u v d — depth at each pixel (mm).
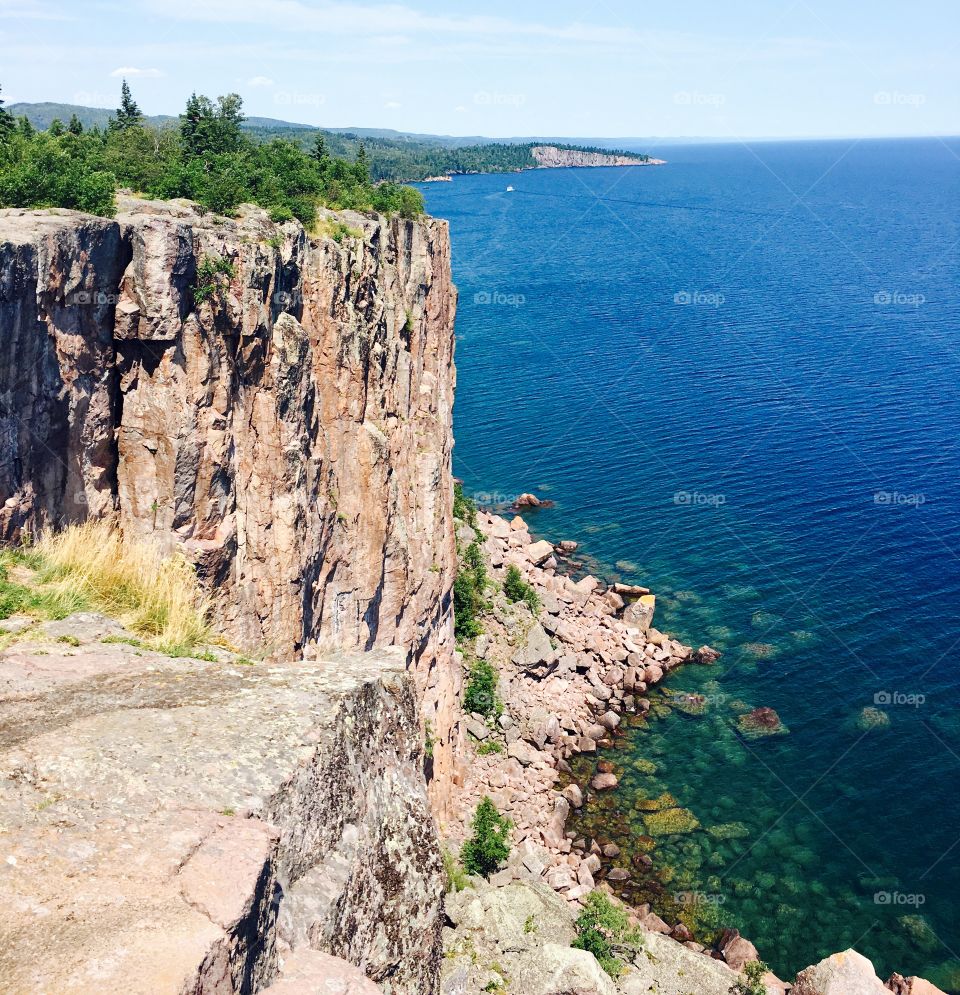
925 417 117562
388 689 16422
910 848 56562
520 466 110000
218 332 29672
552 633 77125
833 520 93938
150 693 14164
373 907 13148
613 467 108750
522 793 60844
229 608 30922
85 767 11828
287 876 11820
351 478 41875
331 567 40281
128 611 19203
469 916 46500
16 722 12867
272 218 35719
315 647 38844
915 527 91500
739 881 54969
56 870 10086
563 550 92062
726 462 108188
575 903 51750
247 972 9984
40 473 23500
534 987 42812
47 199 26156
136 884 10039
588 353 152375
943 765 62625
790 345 153750
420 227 53812
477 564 78062
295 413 33938
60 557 19938
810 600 82000
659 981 45906
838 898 53500
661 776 63906
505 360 149375
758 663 74812
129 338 26594
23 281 21594
